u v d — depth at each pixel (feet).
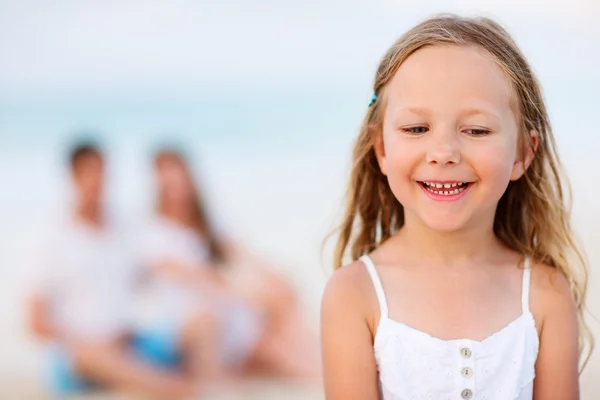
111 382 16.72
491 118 5.85
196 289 17.65
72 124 28.32
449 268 6.24
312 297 18.38
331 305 6.25
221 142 27.78
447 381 5.97
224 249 18.61
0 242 20.97
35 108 29.43
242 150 27.04
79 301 17.24
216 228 18.71
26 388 16.40
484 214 6.19
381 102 6.36
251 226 21.12
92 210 17.90
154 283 17.58
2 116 28.99
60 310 17.22
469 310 6.13
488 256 6.39
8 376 16.66
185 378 16.81
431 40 6.02
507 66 6.06
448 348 5.98
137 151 26.37
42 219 22.58
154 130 27.99
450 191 5.92
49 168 25.91
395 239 6.50
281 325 17.72
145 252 17.72
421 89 5.89
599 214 20.24
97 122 28.76
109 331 16.99
